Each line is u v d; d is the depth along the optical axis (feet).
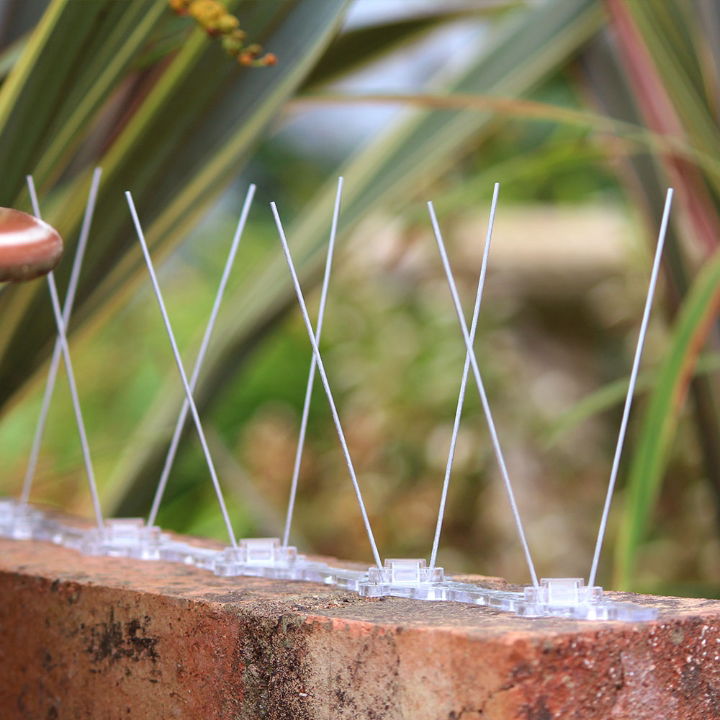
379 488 4.63
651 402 2.56
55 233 2.00
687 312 2.55
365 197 2.99
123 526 2.52
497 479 4.72
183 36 2.65
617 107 3.10
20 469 4.61
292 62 2.65
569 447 4.93
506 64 3.09
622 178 3.12
